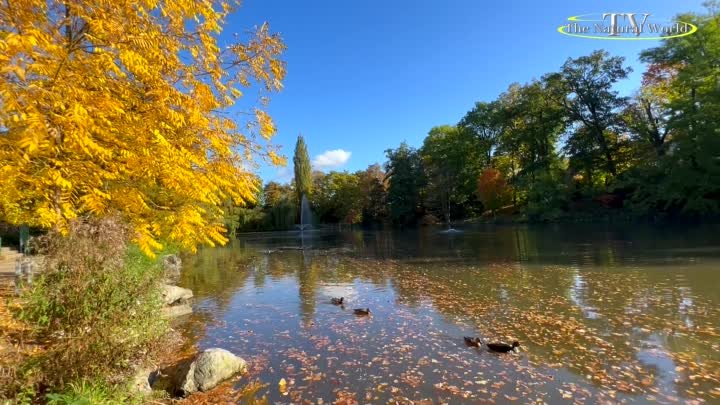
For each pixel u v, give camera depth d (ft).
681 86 82.48
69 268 11.57
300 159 214.90
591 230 82.12
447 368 17.31
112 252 12.35
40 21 10.47
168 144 12.41
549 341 20.13
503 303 28.32
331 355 19.57
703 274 32.60
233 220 127.75
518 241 71.31
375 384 15.98
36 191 13.08
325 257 66.95
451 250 64.75
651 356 17.56
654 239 58.23
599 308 25.48
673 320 22.13
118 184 14.89
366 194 192.24
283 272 51.31
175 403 14.71
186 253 76.28
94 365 11.43
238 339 22.93
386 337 22.09
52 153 11.93
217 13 13.42
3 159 10.89
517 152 141.59
